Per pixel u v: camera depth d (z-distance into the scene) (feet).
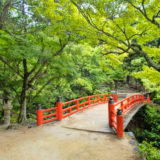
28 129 18.52
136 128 36.24
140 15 16.62
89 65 44.04
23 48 16.87
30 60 23.68
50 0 15.78
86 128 18.26
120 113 15.37
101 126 19.03
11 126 19.71
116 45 19.02
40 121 20.17
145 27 18.58
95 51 32.50
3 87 22.58
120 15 15.75
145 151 17.30
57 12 17.99
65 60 21.21
